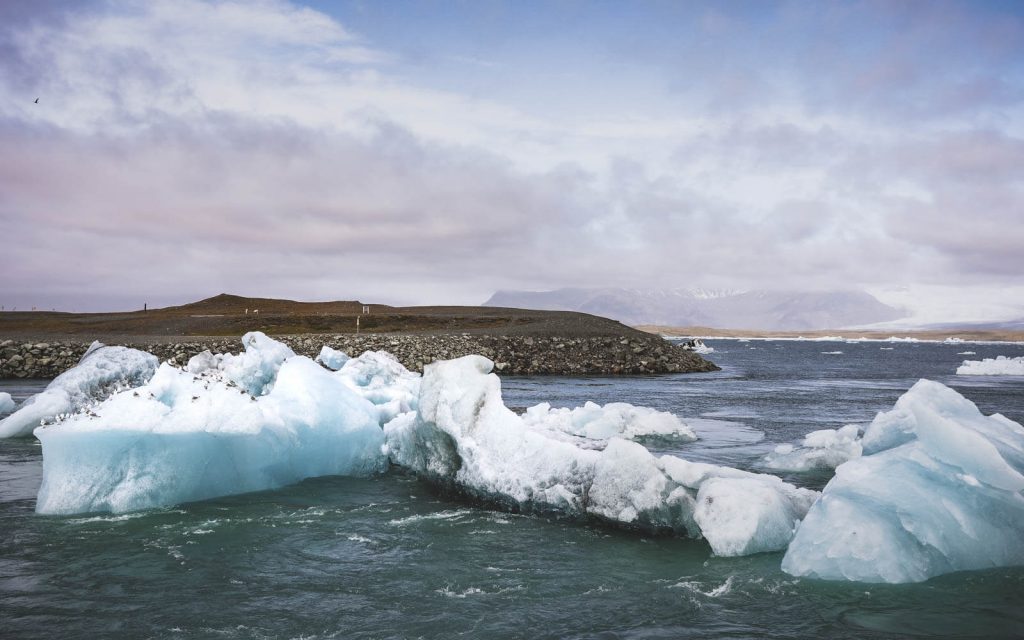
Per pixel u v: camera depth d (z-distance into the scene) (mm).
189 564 8320
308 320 79375
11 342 40000
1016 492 8062
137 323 77750
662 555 8664
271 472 12148
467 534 9562
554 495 10219
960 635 6422
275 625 6684
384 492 11977
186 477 10961
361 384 17844
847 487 8391
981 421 8977
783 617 6820
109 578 7848
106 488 10453
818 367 63469
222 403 11414
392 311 108750
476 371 11961
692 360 55188
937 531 7770
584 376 46125
